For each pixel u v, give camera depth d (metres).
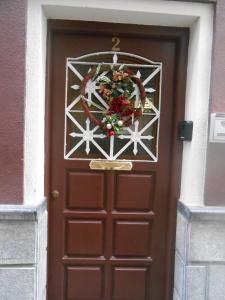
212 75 2.23
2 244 2.16
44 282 2.44
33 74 2.17
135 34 2.43
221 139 2.26
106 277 2.62
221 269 2.33
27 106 2.19
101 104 2.47
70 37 2.44
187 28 2.43
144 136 2.53
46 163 2.45
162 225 2.62
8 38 2.11
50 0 2.15
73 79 2.47
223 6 2.18
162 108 2.53
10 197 2.19
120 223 2.60
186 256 2.31
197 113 2.29
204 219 2.26
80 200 2.55
